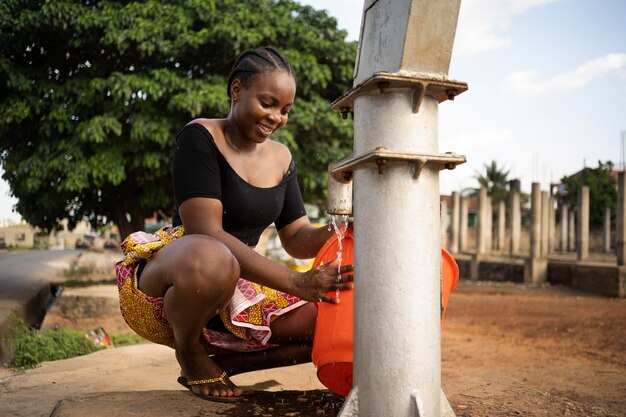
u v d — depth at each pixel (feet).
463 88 4.71
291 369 10.26
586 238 50.37
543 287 48.75
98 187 35.12
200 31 31.45
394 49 4.65
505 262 55.67
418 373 4.68
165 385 9.23
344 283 5.78
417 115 4.69
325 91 37.24
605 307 34.65
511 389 8.22
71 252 110.83
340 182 5.58
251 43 31.60
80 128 30.55
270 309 7.00
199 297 5.98
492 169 148.77
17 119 30.17
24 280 42.68
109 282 42.78
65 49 32.63
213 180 6.75
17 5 31.01
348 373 6.25
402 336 4.65
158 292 6.48
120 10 31.01
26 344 17.98
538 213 51.70
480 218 59.26
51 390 8.95
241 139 7.15
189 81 30.66
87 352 18.52
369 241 4.74
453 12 4.62
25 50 31.94
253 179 7.25
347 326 5.84
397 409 4.66
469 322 28.86
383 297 4.68
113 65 33.09
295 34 34.50
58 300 27.20
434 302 4.76
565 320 29.22
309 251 7.91
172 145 31.73
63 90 30.81
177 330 6.46
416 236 4.66
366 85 4.65
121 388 9.04
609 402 13.07
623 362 18.65
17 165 33.06
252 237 7.55
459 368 17.61
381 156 4.45
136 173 34.35
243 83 6.90
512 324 28.04
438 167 4.76
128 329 24.66
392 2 4.72
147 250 6.63
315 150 35.32
